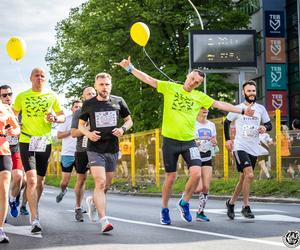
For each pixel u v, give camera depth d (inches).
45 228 335.6
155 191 836.6
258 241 271.1
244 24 1373.0
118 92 1433.3
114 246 260.4
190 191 349.7
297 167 621.6
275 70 1561.3
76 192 385.1
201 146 382.3
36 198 315.3
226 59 1163.3
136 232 310.2
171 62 1358.3
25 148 322.0
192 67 1159.6
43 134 329.1
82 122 316.8
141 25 335.0
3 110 277.9
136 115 1378.0
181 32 1358.3
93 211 364.5
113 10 1364.4
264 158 665.0
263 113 378.3
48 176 1628.9
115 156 318.0
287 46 1594.5
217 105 344.2
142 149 939.3
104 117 312.5
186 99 339.9
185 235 295.9
